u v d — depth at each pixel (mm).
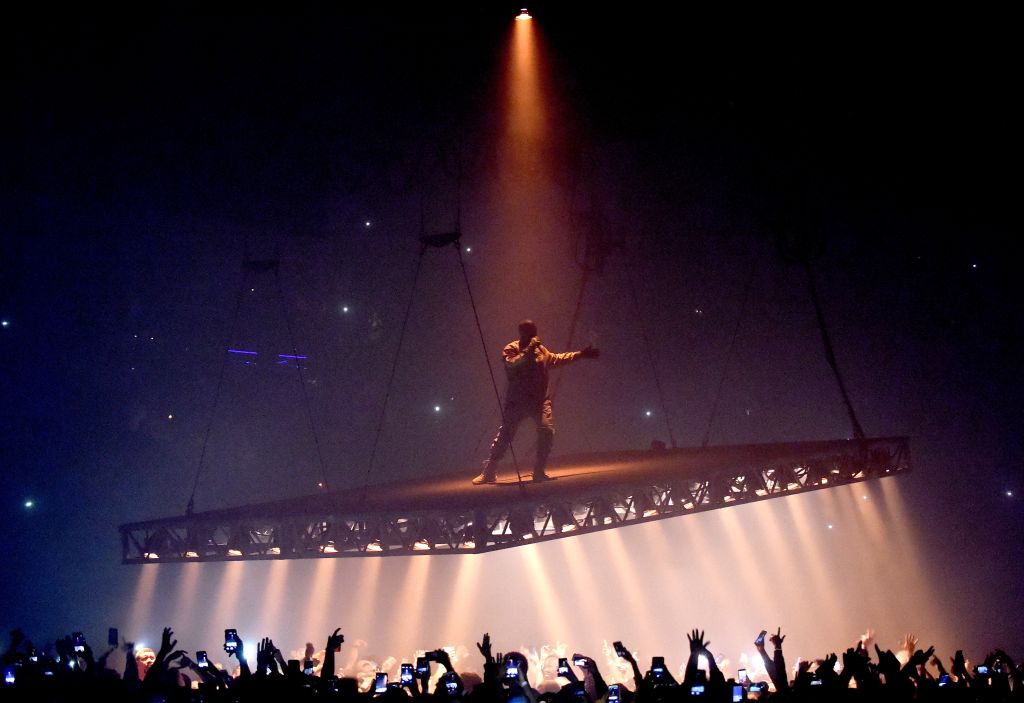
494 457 16125
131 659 10180
